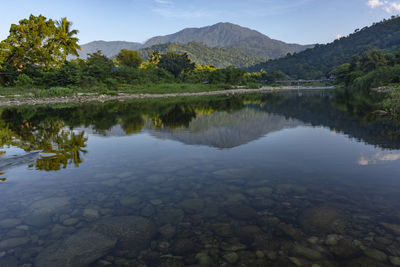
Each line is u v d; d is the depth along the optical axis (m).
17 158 5.79
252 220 3.02
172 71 77.75
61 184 4.23
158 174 4.68
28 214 3.24
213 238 2.69
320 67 187.88
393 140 7.19
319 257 2.36
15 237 2.75
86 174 4.71
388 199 3.47
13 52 39.88
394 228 2.77
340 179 4.28
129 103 25.77
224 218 3.08
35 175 4.66
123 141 7.73
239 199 3.58
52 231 2.86
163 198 3.66
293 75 185.88
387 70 50.50
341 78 100.56
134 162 5.48
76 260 2.39
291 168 4.92
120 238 2.73
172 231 2.83
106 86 45.50
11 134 8.92
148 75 61.31
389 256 2.35
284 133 8.72
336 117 12.57
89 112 16.86
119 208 3.38
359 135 8.04
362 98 27.02
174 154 6.13
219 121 11.95
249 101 27.84
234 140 7.70
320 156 5.73
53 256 2.44
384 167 4.85
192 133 8.96
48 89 36.25
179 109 18.64
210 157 5.82
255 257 2.38
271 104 22.56
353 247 2.49
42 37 42.84
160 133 9.03
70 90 35.59
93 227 2.93
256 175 4.55
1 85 37.88
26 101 27.36
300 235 2.71
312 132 8.80
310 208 3.26
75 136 8.57
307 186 3.99
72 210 3.33
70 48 46.16
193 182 4.25
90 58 52.47
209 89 64.06
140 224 2.98
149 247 2.57
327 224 2.89
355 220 2.96
